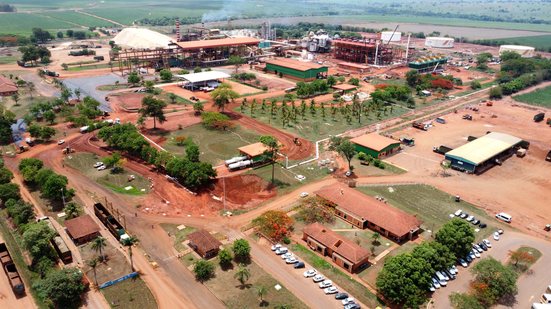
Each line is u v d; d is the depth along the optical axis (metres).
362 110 180.25
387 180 119.31
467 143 137.38
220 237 90.56
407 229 91.00
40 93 197.75
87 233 87.50
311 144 143.12
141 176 117.19
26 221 91.31
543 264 85.25
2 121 141.62
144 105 153.88
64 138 143.25
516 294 76.69
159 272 79.56
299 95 199.75
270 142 125.19
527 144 143.88
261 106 183.88
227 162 122.62
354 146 129.38
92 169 120.44
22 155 129.25
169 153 121.50
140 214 98.38
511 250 89.62
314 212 99.50
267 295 74.12
